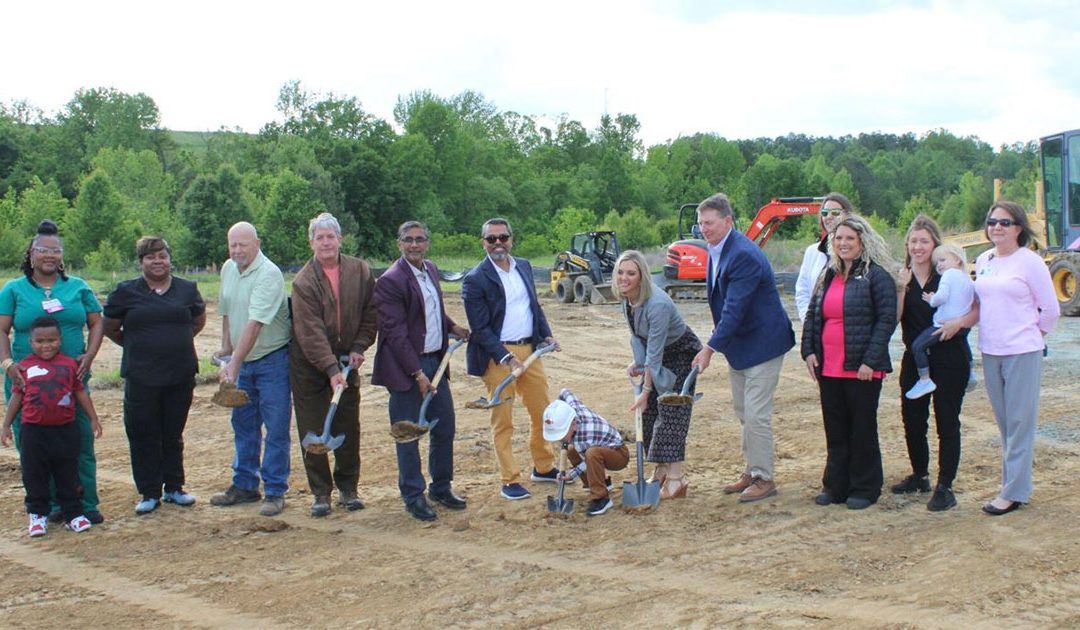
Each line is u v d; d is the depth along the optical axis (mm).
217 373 12594
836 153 118312
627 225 54500
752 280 6633
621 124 95750
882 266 6484
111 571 5707
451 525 6508
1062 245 19016
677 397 6633
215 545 6168
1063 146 18844
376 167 62000
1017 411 6273
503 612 4938
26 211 45875
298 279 6676
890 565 5477
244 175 61031
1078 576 5219
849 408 6617
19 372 6391
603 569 5566
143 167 62250
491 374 7207
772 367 6816
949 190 94625
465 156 74562
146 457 6875
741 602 5000
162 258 6855
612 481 7617
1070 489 6957
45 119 98500
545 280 32969
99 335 6773
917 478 6930
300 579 5504
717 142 91125
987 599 4930
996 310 6270
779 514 6539
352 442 6977
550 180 79812
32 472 6375
